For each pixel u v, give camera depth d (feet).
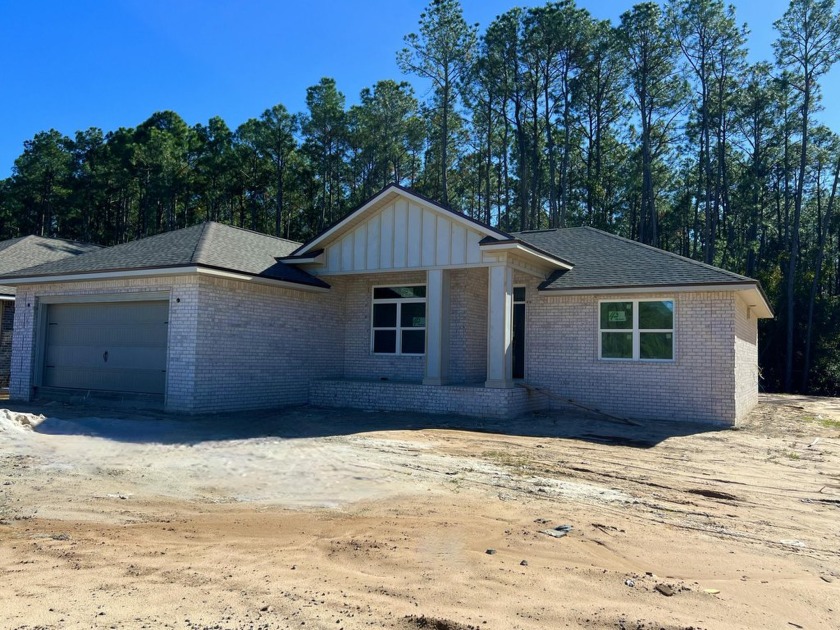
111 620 12.75
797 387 112.16
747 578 15.99
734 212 151.33
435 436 39.11
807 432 45.85
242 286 49.85
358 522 20.53
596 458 33.14
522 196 144.77
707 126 136.26
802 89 123.03
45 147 176.76
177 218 184.14
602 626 12.74
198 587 14.69
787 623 13.25
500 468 29.89
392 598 14.10
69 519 20.74
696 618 13.29
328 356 59.06
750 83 143.02
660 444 38.47
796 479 29.07
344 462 30.53
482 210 186.60
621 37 135.13
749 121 150.30
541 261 51.75
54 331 54.75
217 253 50.57
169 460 30.50
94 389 51.83
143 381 49.26
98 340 52.06
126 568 15.98
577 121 157.99
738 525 21.17
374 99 165.07
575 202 163.32
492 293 48.08
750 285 45.42
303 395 55.62
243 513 21.63
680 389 48.52
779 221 153.89
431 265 50.55
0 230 183.42
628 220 168.25
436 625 12.67
